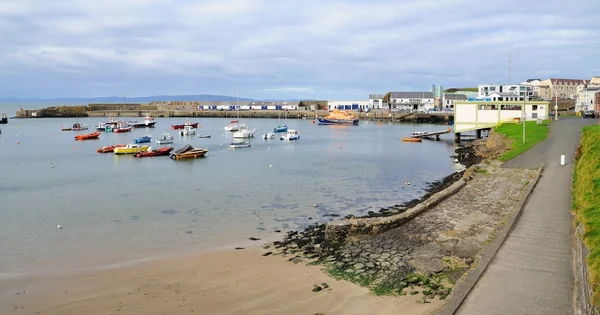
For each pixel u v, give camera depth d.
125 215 29.56
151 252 21.83
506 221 19.78
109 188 39.72
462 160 54.81
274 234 24.48
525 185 28.84
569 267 14.62
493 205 24.77
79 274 18.75
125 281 17.77
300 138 94.69
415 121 145.50
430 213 23.67
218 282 17.23
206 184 41.03
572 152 39.44
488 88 144.12
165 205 32.31
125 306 15.37
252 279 17.30
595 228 13.97
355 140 89.31
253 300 15.38
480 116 73.94
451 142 80.50
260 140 90.56
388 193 35.91
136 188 39.53
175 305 15.28
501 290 13.07
